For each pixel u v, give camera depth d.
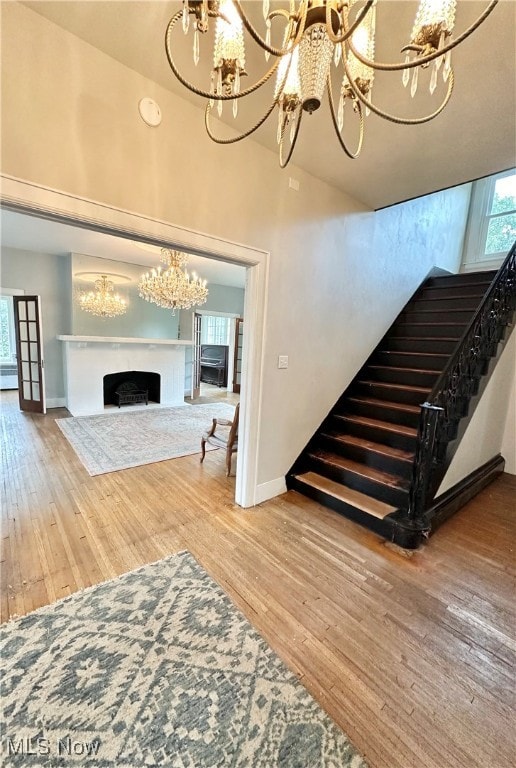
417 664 1.52
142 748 1.16
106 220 1.77
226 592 1.90
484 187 5.29
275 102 1.20
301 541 2.41
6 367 7.73
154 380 7.09
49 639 1.56
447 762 1.16
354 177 2.83
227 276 6.94
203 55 1.69
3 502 2.79
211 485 3.27
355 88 1.10
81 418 5.51
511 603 1.91
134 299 6.53
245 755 1.15
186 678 1.40
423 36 1.05
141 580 1.96
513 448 3.93
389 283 4.00
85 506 2.77
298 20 1.00
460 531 2.65
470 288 4.21
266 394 2.83
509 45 1.51
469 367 2.88
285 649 1.57
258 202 2.48
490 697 1.39
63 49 1.57
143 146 1.86
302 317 3.00
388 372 3.75
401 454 2.93
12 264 5.56
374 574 2.11
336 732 1.24
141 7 1.45
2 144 1.46
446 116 1.99
